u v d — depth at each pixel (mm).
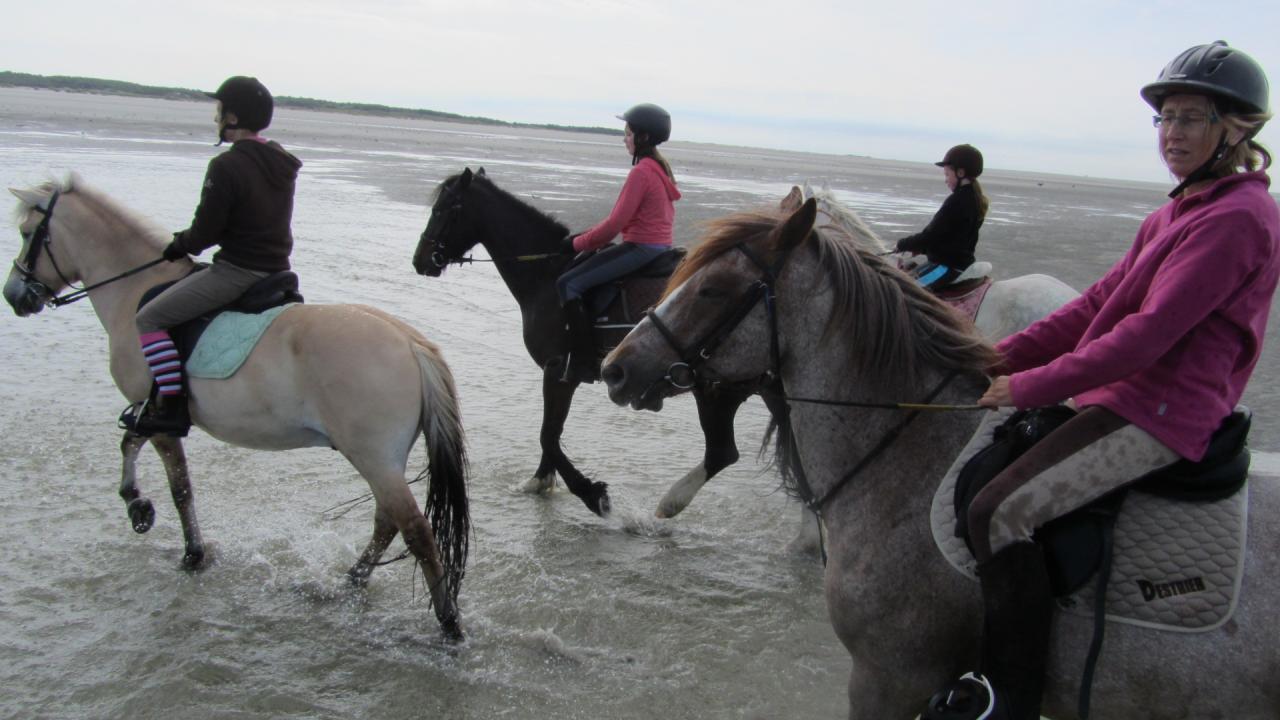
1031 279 5582
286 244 4727
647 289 5855
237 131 4527
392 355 4285
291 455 6652
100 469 6133
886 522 2680
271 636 4363
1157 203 63594
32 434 6637
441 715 3795
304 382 4340
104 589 4680
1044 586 2367
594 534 5668
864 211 28969
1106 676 2363
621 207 5699
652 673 4156
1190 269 2150
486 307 11844
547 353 6055
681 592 4949
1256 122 2244
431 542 4348
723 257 2740
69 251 4926
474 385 8555
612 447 7266
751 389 2922
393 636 4422
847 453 2775
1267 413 8023
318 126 94000
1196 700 2283
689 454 7172
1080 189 88375
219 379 4473
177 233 4453
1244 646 2244
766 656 4336
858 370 2725
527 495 6246
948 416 2695
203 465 6359
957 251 6043
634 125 5809
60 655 4062
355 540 5398
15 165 23609
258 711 3760
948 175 6117
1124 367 2203
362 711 3803
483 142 85438
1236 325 2254
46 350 8852
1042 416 2576
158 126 56531
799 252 2713
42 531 5234
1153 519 2365
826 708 3924
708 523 5914
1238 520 2328
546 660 4246
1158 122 2410
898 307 2695
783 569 5281
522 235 6285
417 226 18844
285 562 5098
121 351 4773
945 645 2598
